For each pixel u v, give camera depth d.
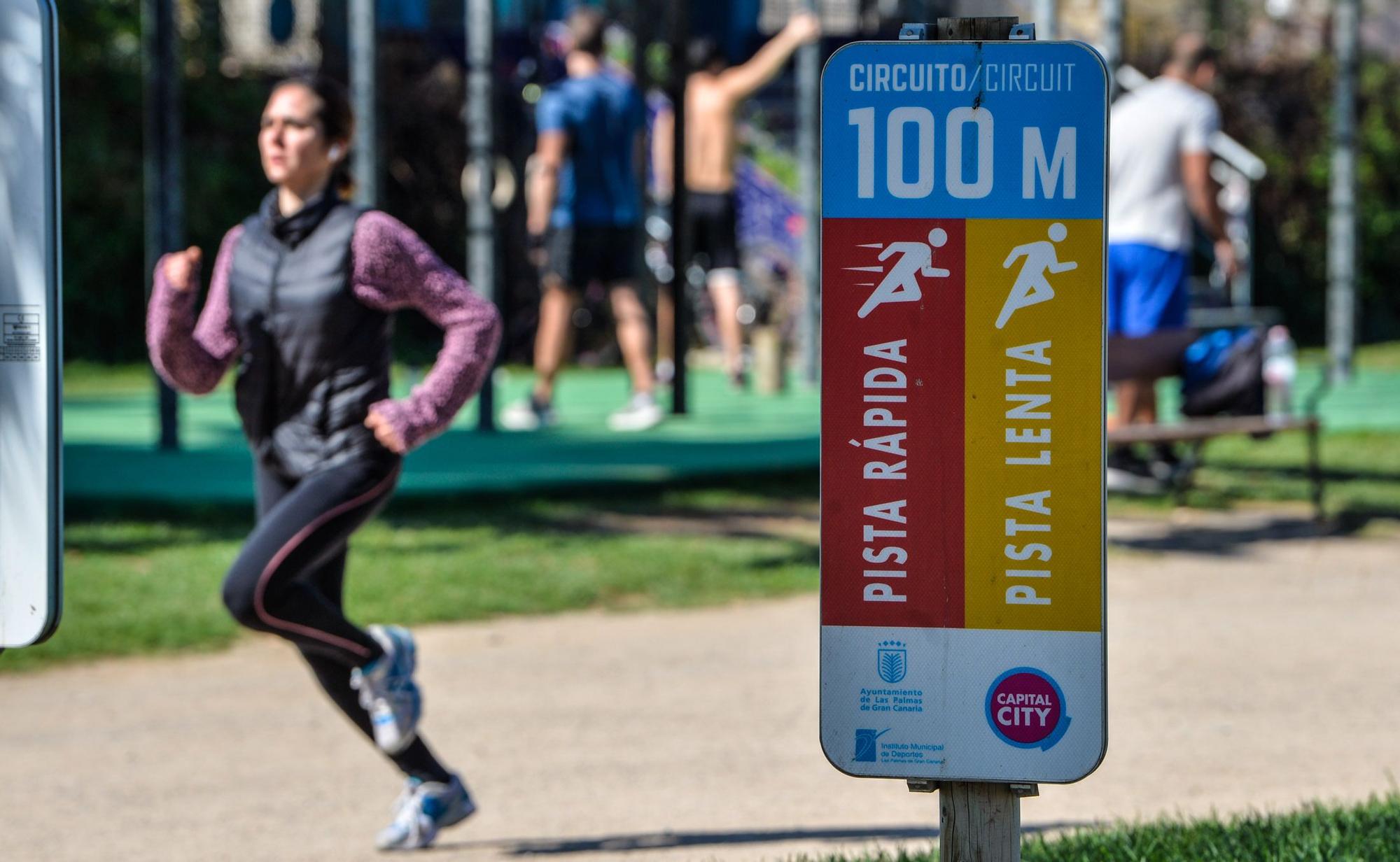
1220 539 29.20
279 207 14.03
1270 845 12.52
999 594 7.88
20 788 15.94
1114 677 19.97
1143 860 12.30
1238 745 17.06
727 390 52.09
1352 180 55.91
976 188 7.80
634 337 40.69
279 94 13.84
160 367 13.90
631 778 16.11
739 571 26.00
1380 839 12.66
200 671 20.84
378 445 13.73
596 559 26.36
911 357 7.86
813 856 13.50
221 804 15.43
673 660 21.06
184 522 28.56
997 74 7.77
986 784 8.12
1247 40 76.38
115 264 59.28
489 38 39.56
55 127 7.73
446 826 14.16
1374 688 19.36
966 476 7.86
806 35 49.00
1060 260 7.77
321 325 13.56
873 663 7.96
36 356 7.80
